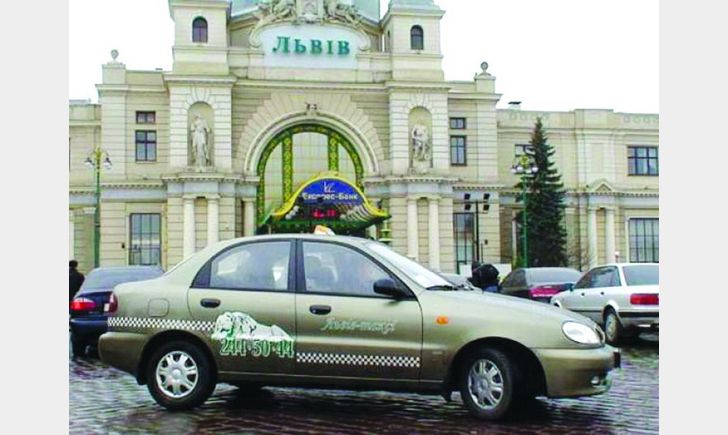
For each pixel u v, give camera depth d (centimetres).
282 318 1027
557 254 5388
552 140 5828
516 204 5681
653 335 2222
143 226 5034
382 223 4947
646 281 1958
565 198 5784
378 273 1031
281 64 5028
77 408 1094
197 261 1085
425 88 5047
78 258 5244
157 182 5012
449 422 966
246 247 1080
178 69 4853
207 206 4791
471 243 5322
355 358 1003
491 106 5447
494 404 968
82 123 5294
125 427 955
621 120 5900
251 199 4934
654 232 5897
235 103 4972
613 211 5784
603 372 966
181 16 4916
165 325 1055
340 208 4562
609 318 1955
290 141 5069
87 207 5262
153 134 5084
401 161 5019
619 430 923
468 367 985
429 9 5156
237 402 1112
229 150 4859
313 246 1061
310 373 1017
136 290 1080
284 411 1043
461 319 981
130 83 5059
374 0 5678
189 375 1052
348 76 5078
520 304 1005
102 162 4712
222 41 4941
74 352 1836
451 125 5403
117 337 1069
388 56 5125
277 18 5031
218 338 1040
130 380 1384
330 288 1032
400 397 1151
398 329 995
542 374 964
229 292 1052
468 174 5384
